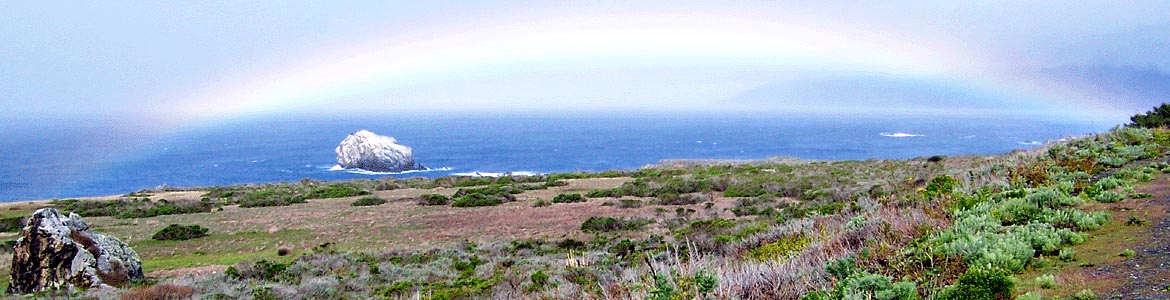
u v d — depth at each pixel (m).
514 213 30.33
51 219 18.17
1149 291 5.53
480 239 23.84
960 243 7.31
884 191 23.03
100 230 27.94
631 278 9.34
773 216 22.88
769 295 7.22
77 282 17.33
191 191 49.12
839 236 9.98
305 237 25.64
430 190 43.94
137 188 98.56
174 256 23.09
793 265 8.05
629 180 46.62
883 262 7.75
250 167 122.31
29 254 17.80
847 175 38.47
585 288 10.85
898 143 169.75
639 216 27.44
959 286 6.00
